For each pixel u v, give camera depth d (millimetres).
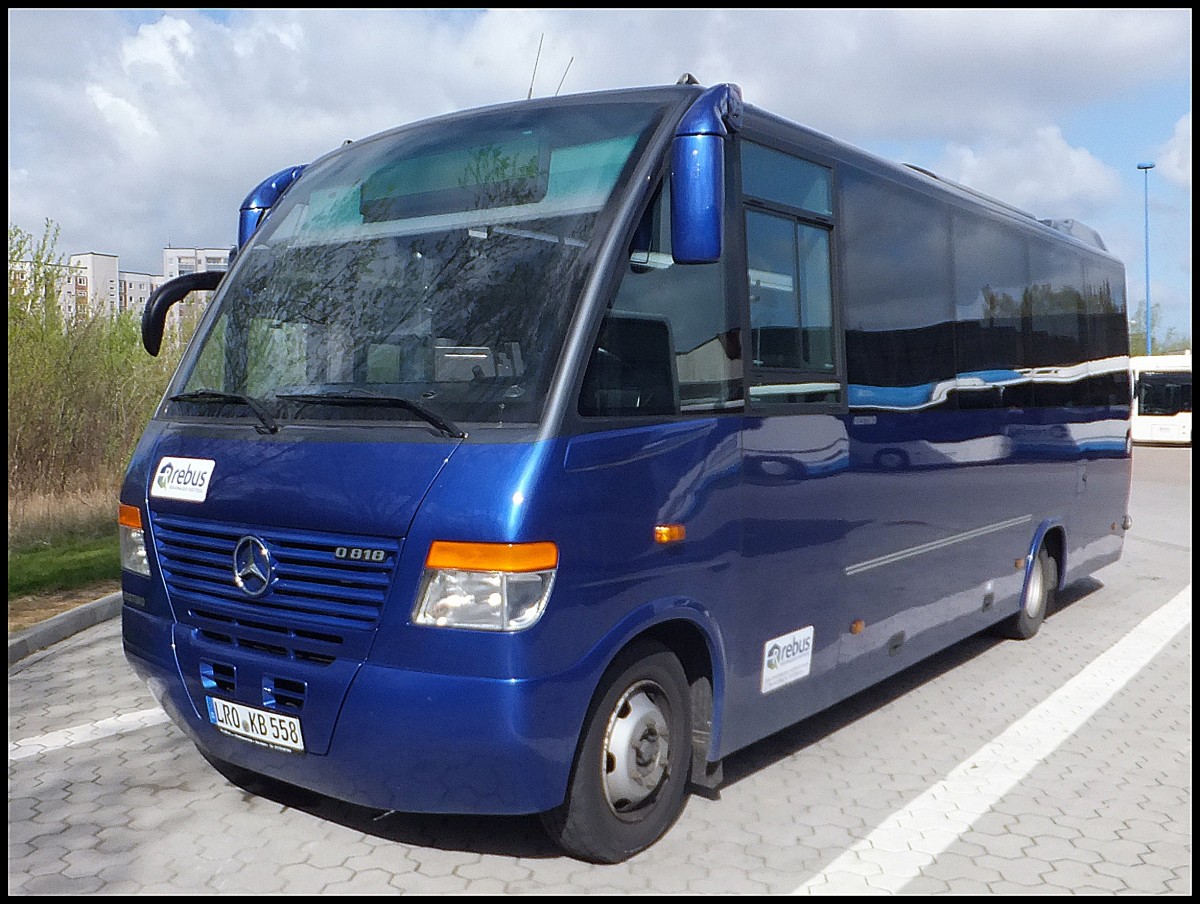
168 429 4824
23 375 14445
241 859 4320
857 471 5840
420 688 3828
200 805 4871
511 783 3861
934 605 6941
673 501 4398
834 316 5762
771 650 5102
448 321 4387
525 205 4637
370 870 4234
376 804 4047
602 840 4250
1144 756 5910
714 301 4812
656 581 4305
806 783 5383
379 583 3926
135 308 16812
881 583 6176
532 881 4172
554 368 4066
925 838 4727
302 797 4969
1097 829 4883
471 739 3805
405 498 3924
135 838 4520
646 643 4383
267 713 4156
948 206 7305
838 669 5762
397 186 5012
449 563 3820
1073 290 9648
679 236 4180
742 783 5359
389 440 4098
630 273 4375
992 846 4664
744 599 4871
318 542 4070
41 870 4215
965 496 7324
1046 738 6203
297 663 4086
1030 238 8734
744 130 5168
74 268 15664
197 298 16656
